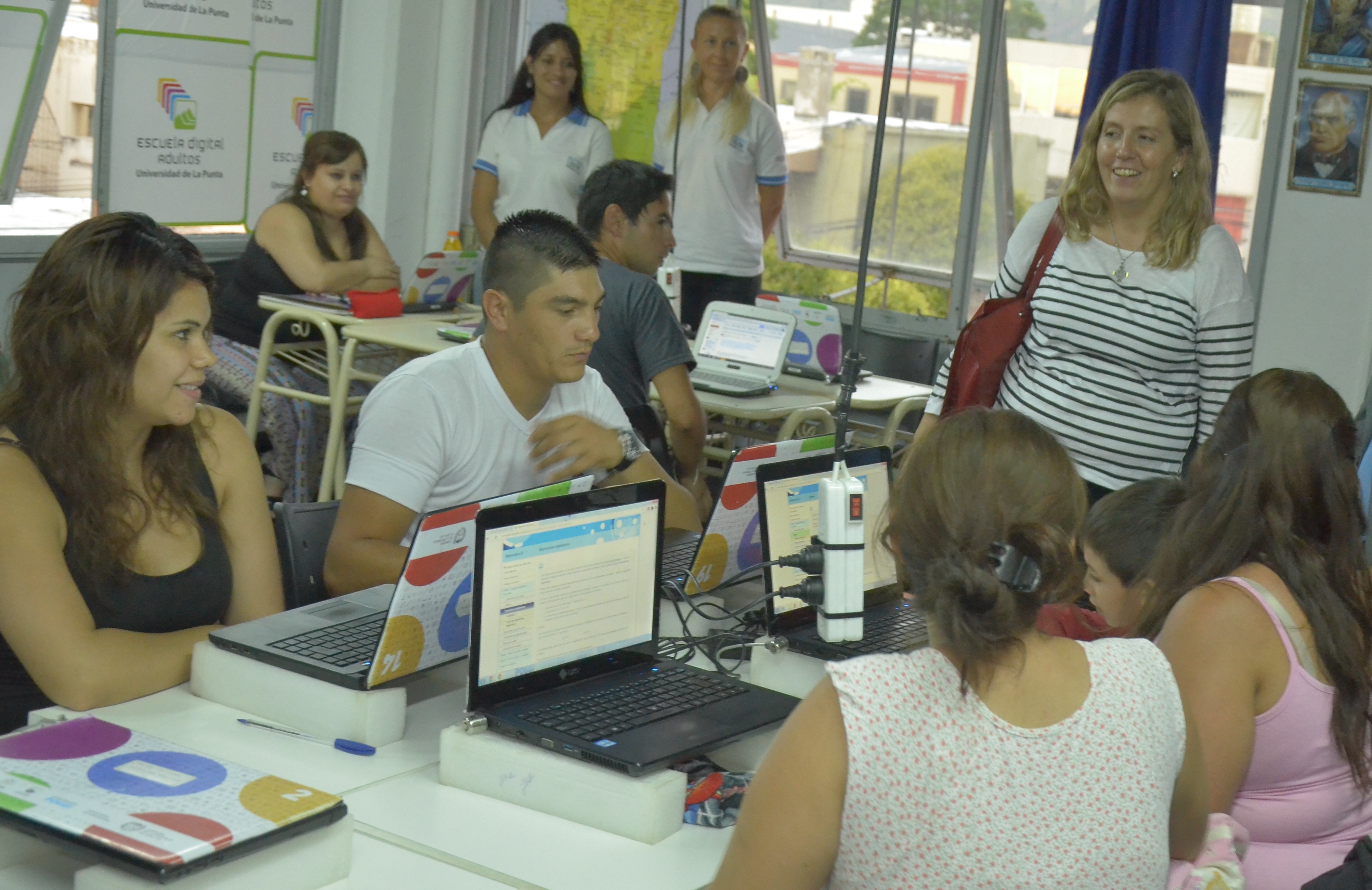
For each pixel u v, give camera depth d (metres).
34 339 1.80
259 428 4.42
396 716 1.67
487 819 1.49
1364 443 3.37
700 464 3.33
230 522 2.03
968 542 1.10
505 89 6.16
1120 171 2.66
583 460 2.24
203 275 1.85
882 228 5.81
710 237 5.34
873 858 1.07
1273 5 4.72
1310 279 4.76
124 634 1.79
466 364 2.22
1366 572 1.63
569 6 5.96
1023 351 2.90
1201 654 1.56
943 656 1.11
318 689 1.67
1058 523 1.11
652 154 5.82
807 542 2.02
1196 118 2.64
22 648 1.74
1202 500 1.68
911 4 5.47
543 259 2.12
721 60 5.17
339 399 4.22
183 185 5.35
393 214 5.96
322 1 5.76
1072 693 1.12
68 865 1.31
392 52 5.78
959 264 5.61
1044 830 1.08
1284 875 1.60
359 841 1.41
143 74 5.08
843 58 5.71
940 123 5.55
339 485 4.29
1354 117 4.61
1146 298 2.69
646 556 1.81
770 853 1.08
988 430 1.14
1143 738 1.12
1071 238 2.77
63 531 1.82
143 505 1.87
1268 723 1.57
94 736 1.42
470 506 1.70
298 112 5.80
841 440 1.75
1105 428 2.74
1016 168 5.53
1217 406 2.70
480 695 1.59
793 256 6.13
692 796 1.56
